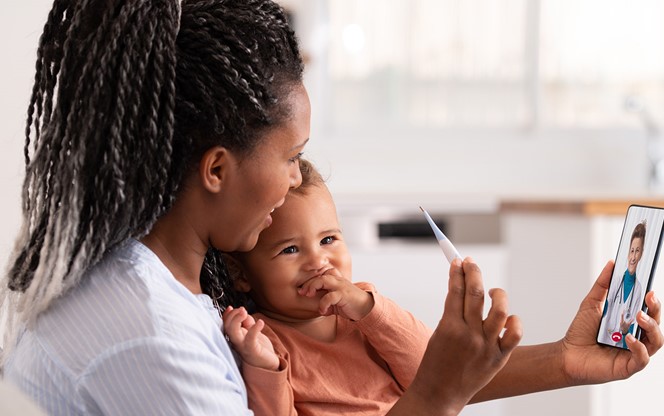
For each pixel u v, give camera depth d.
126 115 0.98
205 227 1.07
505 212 3.46
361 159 4.34
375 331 1.35
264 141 1.04
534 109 4.35
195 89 1.01
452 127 4.36
